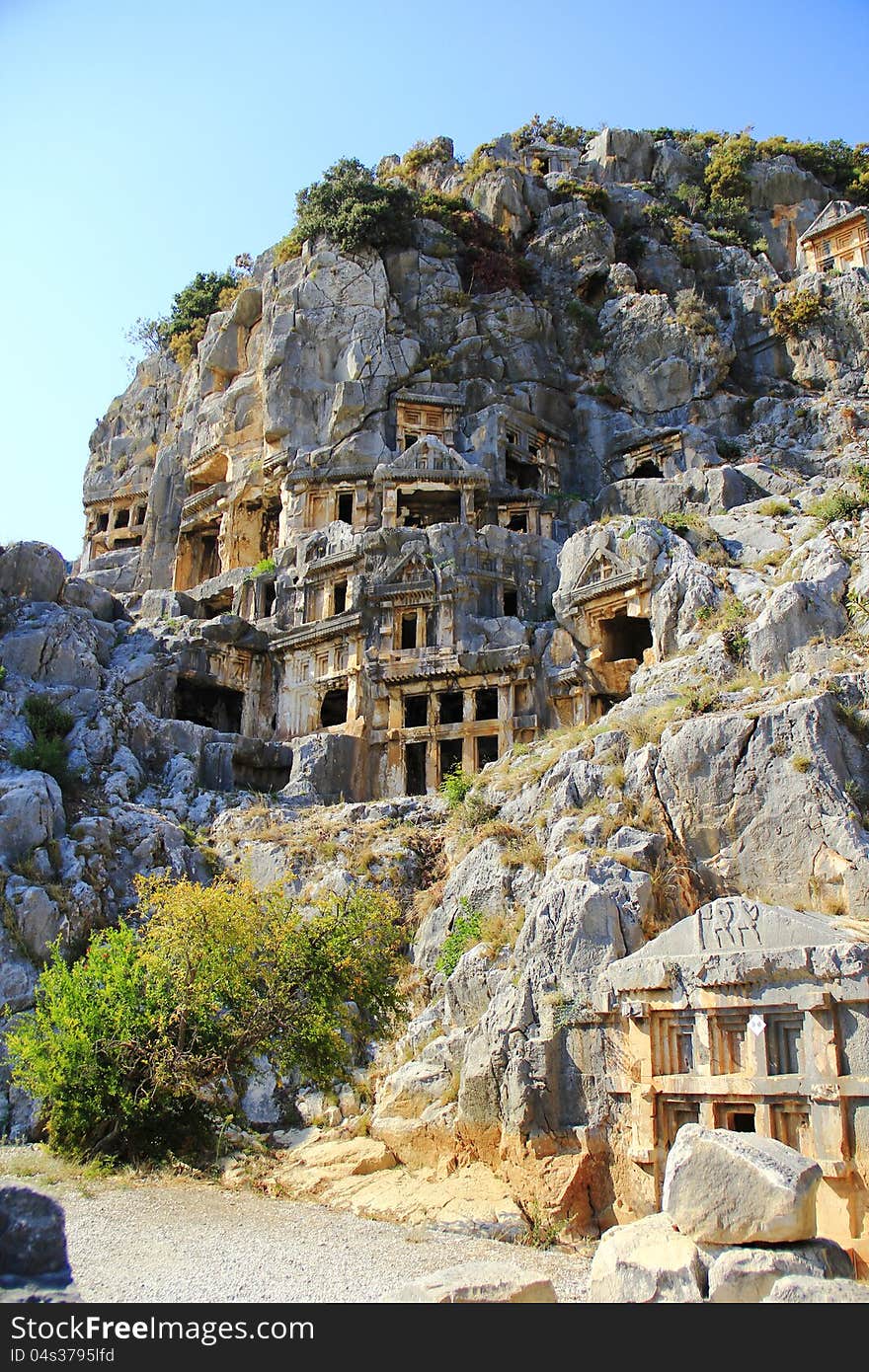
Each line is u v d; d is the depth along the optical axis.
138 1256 16.58
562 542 61.41
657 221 80.88
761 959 20.70
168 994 25.27
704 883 27.27
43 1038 25.48
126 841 38.84
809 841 26.20
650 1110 21.67
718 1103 20.86
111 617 58.66
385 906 28.08
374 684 52.00
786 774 27.14
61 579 53.16
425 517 63.59
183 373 85.50
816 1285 12.01
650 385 69.00
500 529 56.72
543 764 35.56
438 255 72.62
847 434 63.34
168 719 51.44
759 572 41.69
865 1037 19.20
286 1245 17.88
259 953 26.03
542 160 88.06
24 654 47.19
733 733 28.34
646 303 70.69
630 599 44.59
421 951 32.16
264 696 56.97
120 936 26.67
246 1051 25.19
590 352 71.62
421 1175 24.84
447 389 67.12
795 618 34.69
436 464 61.72
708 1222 13.98
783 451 63.31
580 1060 23.56
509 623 51.72
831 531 39.09
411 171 86.88
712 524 47.00
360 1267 16.52
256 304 75.44
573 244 76.38
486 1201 22.91
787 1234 13.54
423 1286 12.73
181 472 75.62
